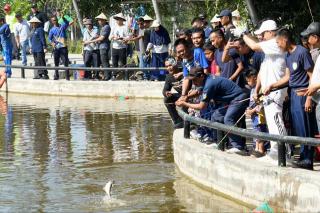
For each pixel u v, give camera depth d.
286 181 10.66
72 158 15.32
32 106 23.78
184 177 13.45
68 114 21.72
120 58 26.55
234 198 11.79
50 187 12.93
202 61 14.83
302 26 21.72
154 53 25.39
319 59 10.81
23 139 17.61
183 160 13.70
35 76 28.25
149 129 18.70
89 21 26.95
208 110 13.90
